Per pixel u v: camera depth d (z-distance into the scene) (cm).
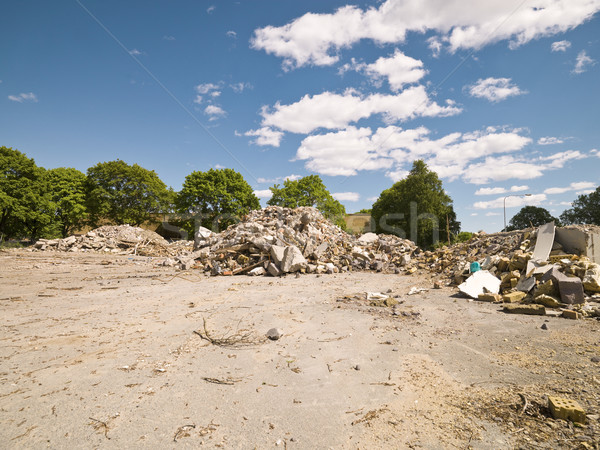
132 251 2417
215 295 910
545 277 797
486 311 705
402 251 1805
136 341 507
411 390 343
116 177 3859
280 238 1545
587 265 801
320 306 767
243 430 272
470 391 337
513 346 472
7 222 3191
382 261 1655
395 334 547
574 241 990
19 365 408
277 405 315
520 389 335
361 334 548
